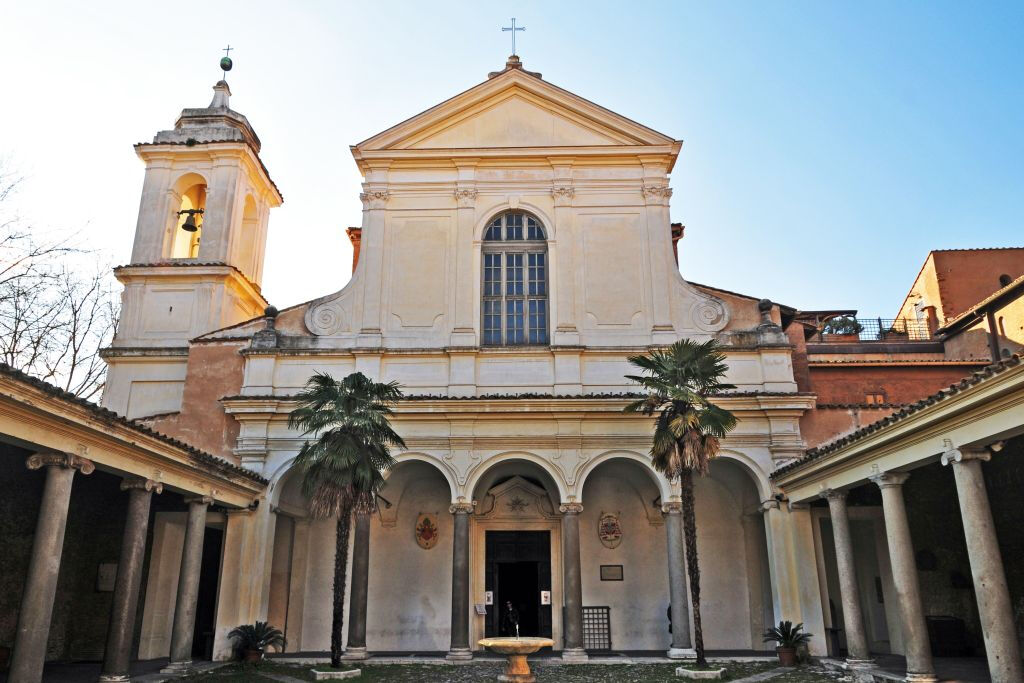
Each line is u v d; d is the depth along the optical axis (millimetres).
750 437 18531
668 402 16266
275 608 19500
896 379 23625
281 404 18734
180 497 18406
